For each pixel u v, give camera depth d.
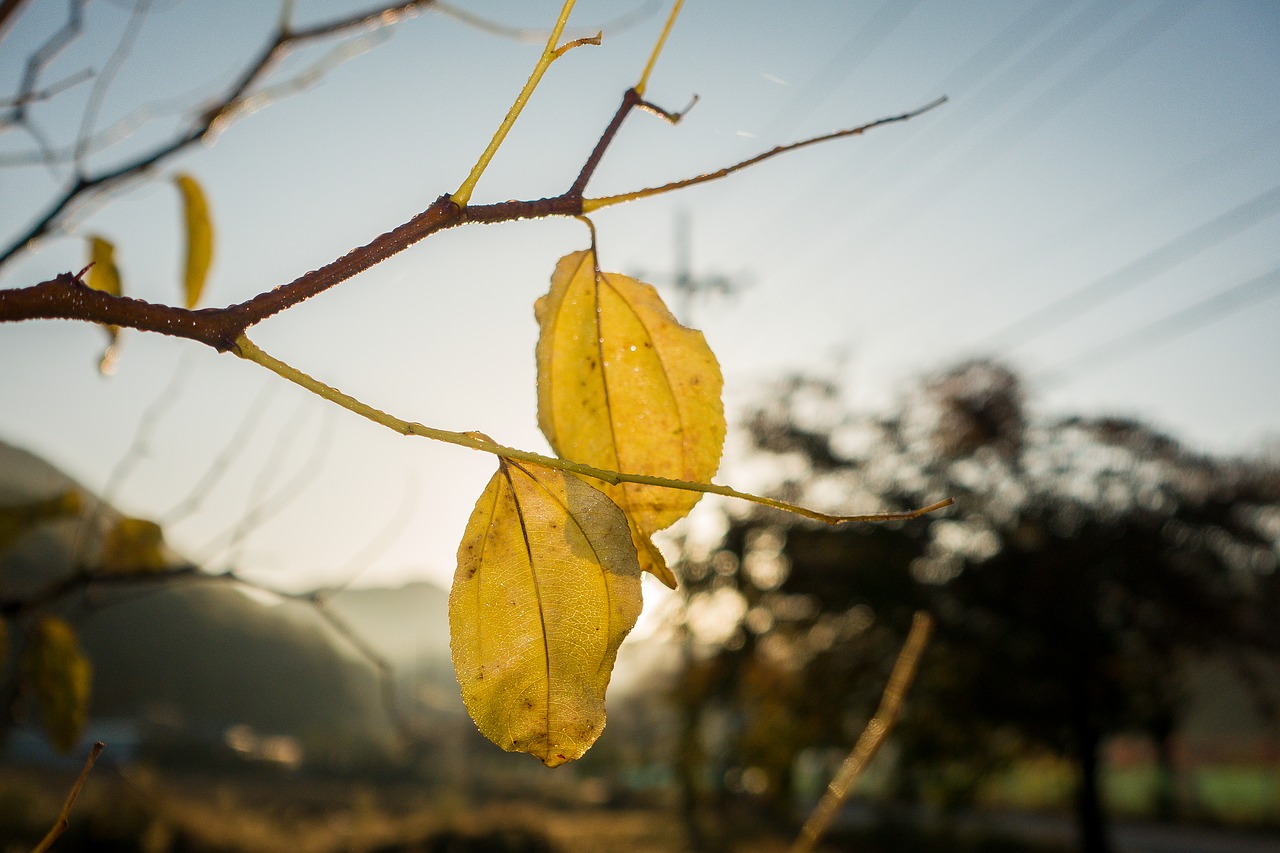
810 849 0.78
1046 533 13.20
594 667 0.50
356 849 16.20
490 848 16.97
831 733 14.66
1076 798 13.90
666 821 21.62
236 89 1.15
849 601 13.77
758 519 14.31
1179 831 22.20
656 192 0.52
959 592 13.21
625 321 0.62
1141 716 13.58
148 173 1.14
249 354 0.42
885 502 14.02
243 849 14.20
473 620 0.50
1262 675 13.82
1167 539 12.95
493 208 0.48
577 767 29.83
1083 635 12.86
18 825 12.43
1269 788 27.58
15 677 1.23
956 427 13.66
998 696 13.22
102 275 1.07
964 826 20.89
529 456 0.46
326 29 1.16
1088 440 13.60
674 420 0.61
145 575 1.36
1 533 1.28
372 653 1.55
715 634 15.15
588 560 0.51
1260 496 12.91
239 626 48.25
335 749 33.94
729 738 17.28
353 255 0.45
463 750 33.44
